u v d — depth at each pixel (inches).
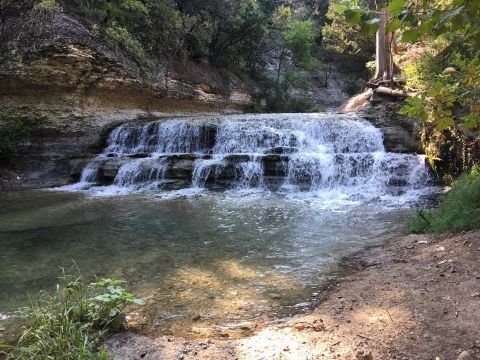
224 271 195.9
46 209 339.6
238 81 947.3
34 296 166.9
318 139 524.1
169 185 440.1
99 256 219.5
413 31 78.1
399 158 428.5
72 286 139.3
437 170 415.8
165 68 699.4
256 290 172.2
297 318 140.5
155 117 660.7
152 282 182.1
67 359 106.4
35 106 498.6
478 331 112.7
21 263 208.1
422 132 455.2
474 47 91.2
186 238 253.6
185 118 603.8
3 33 486.0
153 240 249.6
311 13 1571.1
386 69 724.7
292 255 219.5
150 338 129.3
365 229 270.5
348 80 1418.6
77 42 511.5
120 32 601.0
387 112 550.6
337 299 152.6
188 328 138.9
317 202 365.7
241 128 535.2
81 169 488.4
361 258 209.2
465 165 394.3
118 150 555.5
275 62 1321.4
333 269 196.5
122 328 136.1
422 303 135.9
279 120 547.2
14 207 347.9
